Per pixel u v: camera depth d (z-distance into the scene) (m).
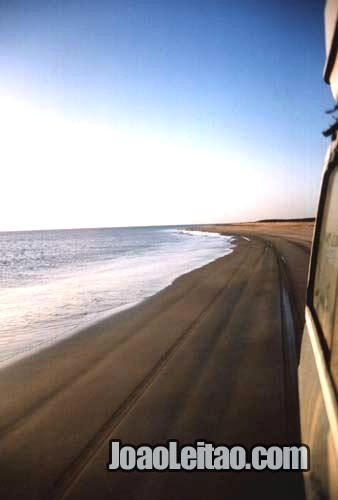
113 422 3.50
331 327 1.44
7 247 61.72
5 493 2.54
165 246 44.19
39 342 6.90
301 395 2.10
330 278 1.57
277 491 2.35
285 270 14.17
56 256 36.47
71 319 8.88
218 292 10.68
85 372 4.99
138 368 5.03
